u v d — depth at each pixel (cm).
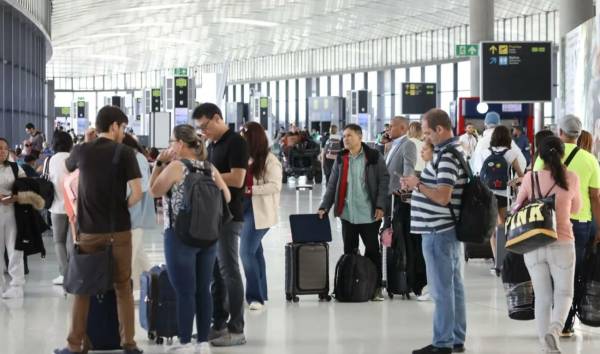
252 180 1105
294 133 4038
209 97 4856
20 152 2352
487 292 1269
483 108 2336
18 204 1235
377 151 1199
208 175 873
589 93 1446
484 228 861
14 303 1200
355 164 1198
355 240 1219
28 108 4019
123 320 879
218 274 972
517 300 970
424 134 884
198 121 959
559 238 873
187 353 882
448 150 863
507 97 2108
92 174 853
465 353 909
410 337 987
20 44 3697
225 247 945
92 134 1168
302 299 1226
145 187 1130
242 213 953
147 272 992
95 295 904
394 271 1212
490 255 1551
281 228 2161
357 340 973
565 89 1731
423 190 868
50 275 1448
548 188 877
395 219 1208
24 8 3509
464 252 1577
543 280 880
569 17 2411
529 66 2108
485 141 1541
